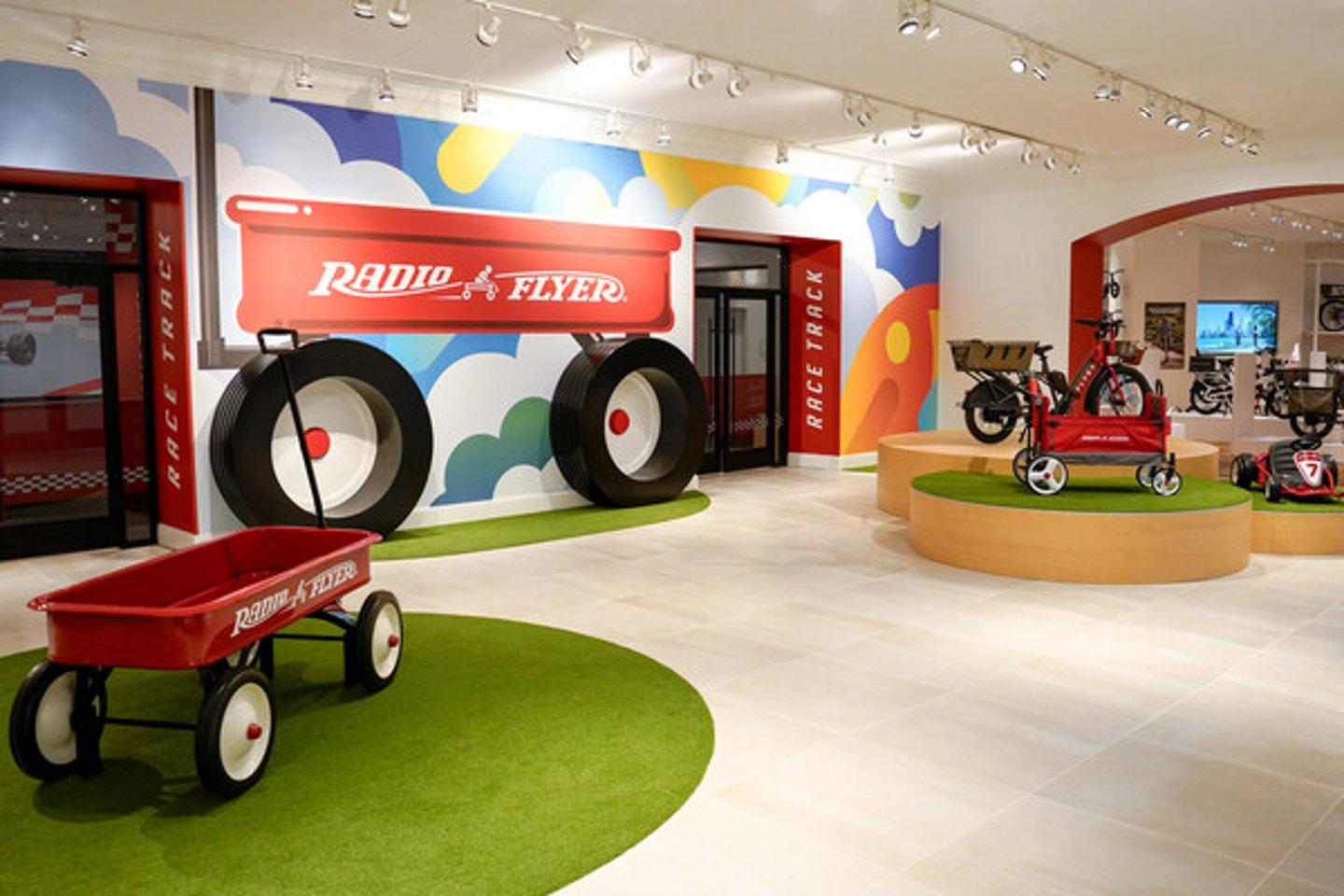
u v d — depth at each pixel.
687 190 9.77
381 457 7.64
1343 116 9.09
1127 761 3.67
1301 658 4.82
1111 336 7.96
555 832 3.09
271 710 3.49
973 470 8.09
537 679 4.49
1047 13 6.31
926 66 7.54
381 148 7.69
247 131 7.05
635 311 9.43
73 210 7.05
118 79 6.50
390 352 7.88
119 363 7.38
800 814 3.24
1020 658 4.82
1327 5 6.18
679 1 6.02
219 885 2.78
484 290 8.35
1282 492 7.52
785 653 4.89
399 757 3.64
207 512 7.09
